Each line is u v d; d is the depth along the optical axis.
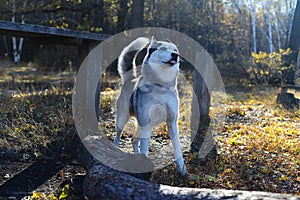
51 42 7.17
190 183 4.22
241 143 5.77
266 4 32.88
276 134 6.42
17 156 5.36
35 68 19.27
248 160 4.95
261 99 10.99
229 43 26.39
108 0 17.48
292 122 7.63
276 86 14.98
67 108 7.50
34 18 20.45
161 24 21.77
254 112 8.54
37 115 7.01
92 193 3.68
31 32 6.02
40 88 10.50
